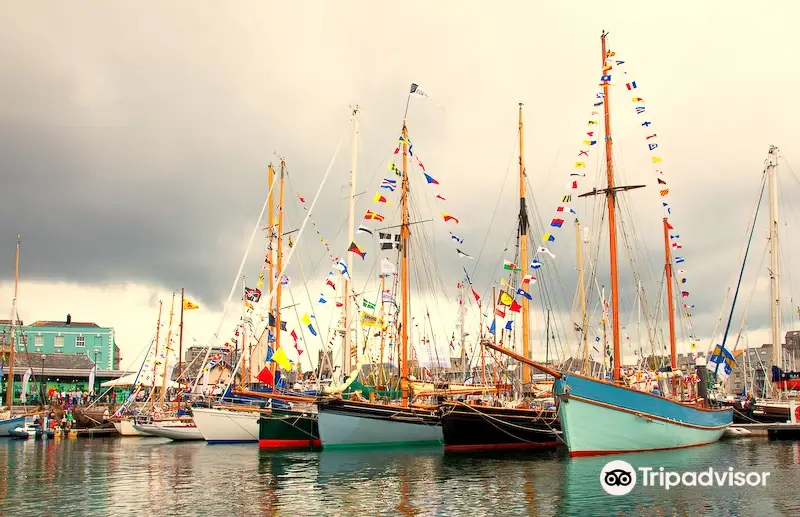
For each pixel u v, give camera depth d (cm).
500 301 4334
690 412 4266
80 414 7644
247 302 6031
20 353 9956
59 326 11488
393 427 4556
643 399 3903
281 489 3034
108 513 2572
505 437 4422
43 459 4538
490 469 3500
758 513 2438
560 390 3753
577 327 5859
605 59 4503
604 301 6141
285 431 5016
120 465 4097
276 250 6272
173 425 6612
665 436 4028
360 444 4497
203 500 2803
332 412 4431
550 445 4503
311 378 6681
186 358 9938
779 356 6341
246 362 6331
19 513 2592
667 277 6800
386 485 3080
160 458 4494
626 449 3869
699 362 5762
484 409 4325
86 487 3200
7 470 3897
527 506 2580
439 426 4697
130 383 8362
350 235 5500
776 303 6381
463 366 7088
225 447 5431
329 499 2772
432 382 4938
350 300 5659
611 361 5834
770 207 6488
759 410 6006
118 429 7356
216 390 7581
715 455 3959
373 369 5856
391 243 5178
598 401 3756
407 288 5091
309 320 5075
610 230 4356
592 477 3186
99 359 11594
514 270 4847
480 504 2625
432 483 3103
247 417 5909
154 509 2634
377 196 4894
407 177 5231
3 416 7212
